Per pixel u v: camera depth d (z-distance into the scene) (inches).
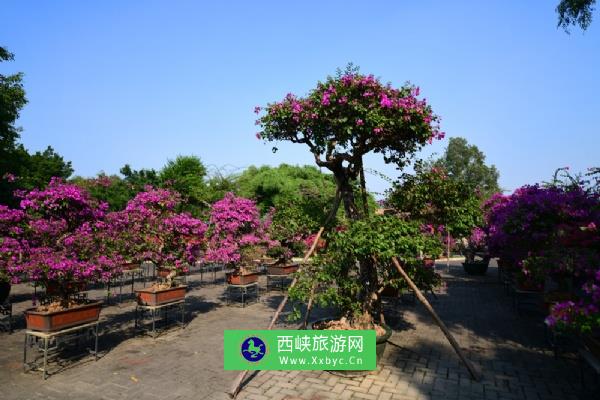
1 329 285.9
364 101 211.8
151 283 490.0
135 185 745.0
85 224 252.1
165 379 194.2
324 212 279.3
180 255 307.0
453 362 219.1
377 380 193.9
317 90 222.7
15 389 182.2
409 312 344.5
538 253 234.4
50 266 210.1
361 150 232.8
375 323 234.5
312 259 208.7
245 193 792.3
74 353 232.7
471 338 265.6
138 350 239.6
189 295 424.8
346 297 219.3
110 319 316.5
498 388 184.7
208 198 658.2
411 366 213.0
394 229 194.4
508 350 239.9
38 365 212.7
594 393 177.8
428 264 335.9
